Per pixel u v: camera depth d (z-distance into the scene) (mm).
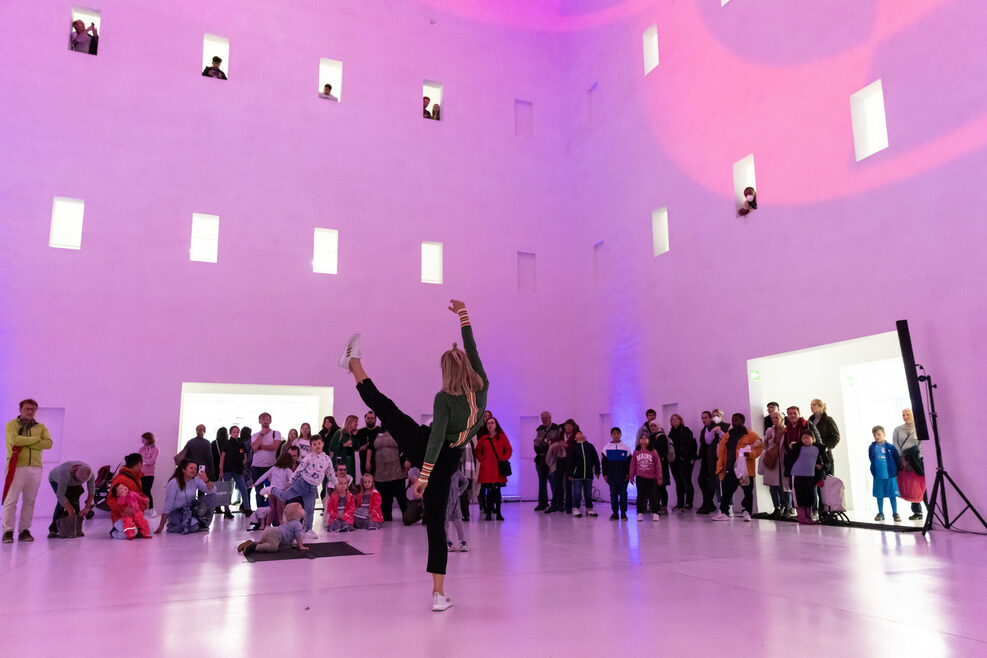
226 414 13586
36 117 11859
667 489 12289
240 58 13523
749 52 11031
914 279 8023
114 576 5113
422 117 14961
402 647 2994
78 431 11312
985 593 4012
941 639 2994
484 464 10094
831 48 9430
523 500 14367
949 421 7531
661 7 13492
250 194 13102
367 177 14148
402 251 14172
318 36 14289
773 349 10141
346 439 11375
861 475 11445
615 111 14805
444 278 14477
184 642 3119
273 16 13953
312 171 13688
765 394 10797
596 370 14797
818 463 8883
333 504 8680
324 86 14375
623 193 14344
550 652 2898
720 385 11227
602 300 14852
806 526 8344
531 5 16891
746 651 2869
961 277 7469
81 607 3949
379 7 15008
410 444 3947
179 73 12977
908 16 8273
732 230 11164
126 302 11914
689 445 11078
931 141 7902
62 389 11312
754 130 10820
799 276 9742
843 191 9094
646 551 6152
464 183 15086
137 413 11688
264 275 12938
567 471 10977
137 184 12328
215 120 13094
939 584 4309
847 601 3836
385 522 9922
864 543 6469
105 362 11633
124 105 12477
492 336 14695
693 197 12180
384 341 13656
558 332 15406
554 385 15133
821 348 9508
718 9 11820
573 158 16406
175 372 12031
